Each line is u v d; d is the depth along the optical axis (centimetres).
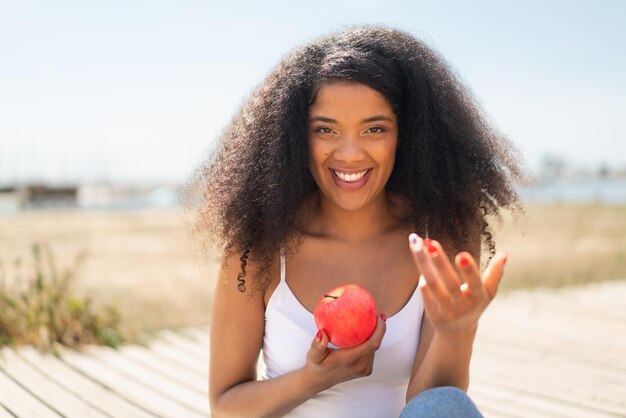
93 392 397
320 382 195
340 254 232
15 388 400
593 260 1166
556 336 526
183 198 282
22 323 533
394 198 247
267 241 225
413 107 229
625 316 593
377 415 220
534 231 1858
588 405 370
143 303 858
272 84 236
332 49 220
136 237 1988
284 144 223
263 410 208
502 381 415
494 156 251
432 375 183
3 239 1919
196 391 403
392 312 227
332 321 186
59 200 5278
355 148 212
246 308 229
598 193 5722
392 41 228
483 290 161
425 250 160
